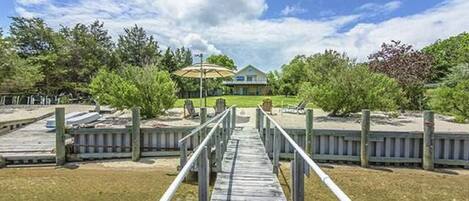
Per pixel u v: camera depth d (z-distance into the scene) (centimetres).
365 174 853
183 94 4522
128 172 838
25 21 3328
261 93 6288
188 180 723
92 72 3481
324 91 1739
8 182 735
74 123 1191
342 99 1733
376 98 1708
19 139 1081
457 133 918
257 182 587
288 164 922
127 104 1555
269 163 723
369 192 723
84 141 979
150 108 1558
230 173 642
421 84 2362
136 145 976
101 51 3769
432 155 901
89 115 1430
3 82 2236
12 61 2203
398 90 1892
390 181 796
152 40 4634
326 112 1927
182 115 1697
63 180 757
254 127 1324
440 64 3309
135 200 643
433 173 873
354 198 689
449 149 922
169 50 4628
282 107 2334
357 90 1725
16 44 2744
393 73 2334
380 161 941
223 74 1853
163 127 1029
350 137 956
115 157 995
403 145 940
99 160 980
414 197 695
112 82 1716
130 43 4503
